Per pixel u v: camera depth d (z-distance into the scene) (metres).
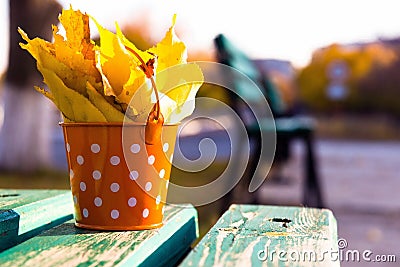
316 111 9.09
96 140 0.77
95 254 0.69
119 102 0.77
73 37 0.78
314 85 8.98
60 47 0.77
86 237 0.75
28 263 0.66
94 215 0.78
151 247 0.73
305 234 0.77
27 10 4.34
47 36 4.38
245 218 0.85
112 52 0.78
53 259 0.67
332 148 7.00
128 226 0.78
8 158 4.42
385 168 4.80
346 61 8.88
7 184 3.66
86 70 0.77
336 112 9.32
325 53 8.89
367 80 8.98
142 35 4.75
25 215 0.81
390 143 8.04
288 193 3.15
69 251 0.70
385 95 8.95
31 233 0.82
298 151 5.49
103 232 0.77
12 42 4.50
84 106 0.76
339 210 2.87
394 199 3.22
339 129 8.90
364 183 3.86
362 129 8.88
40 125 4.54
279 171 3.48
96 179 0.78
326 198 3.21
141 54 0.81
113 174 0.77
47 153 4.59
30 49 0.78
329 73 8.93
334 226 0.83
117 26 0.81
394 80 8.92
